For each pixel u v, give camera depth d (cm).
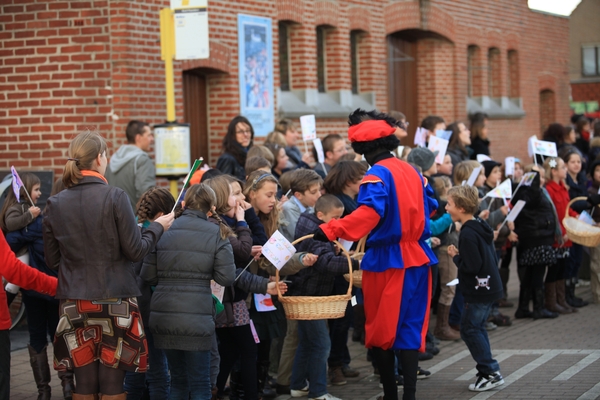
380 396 641
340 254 643
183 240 526
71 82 939
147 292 563
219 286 565
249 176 648
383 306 555
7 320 509
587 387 643
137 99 946
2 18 953
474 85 1762
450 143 1096
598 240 873
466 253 652
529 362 735
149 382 578
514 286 1174
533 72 1997
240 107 1105
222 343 607
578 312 980
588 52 4025
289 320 671
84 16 932
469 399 629
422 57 1619
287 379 677
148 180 862
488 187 927
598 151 1335
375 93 1412
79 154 502
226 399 657
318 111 1261
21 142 957
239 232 582
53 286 528
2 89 959
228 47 1082
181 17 849
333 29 1323
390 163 571
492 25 1789
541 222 919
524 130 1952
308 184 667
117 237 492
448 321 857
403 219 555
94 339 494
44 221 501
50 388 641
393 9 1452
